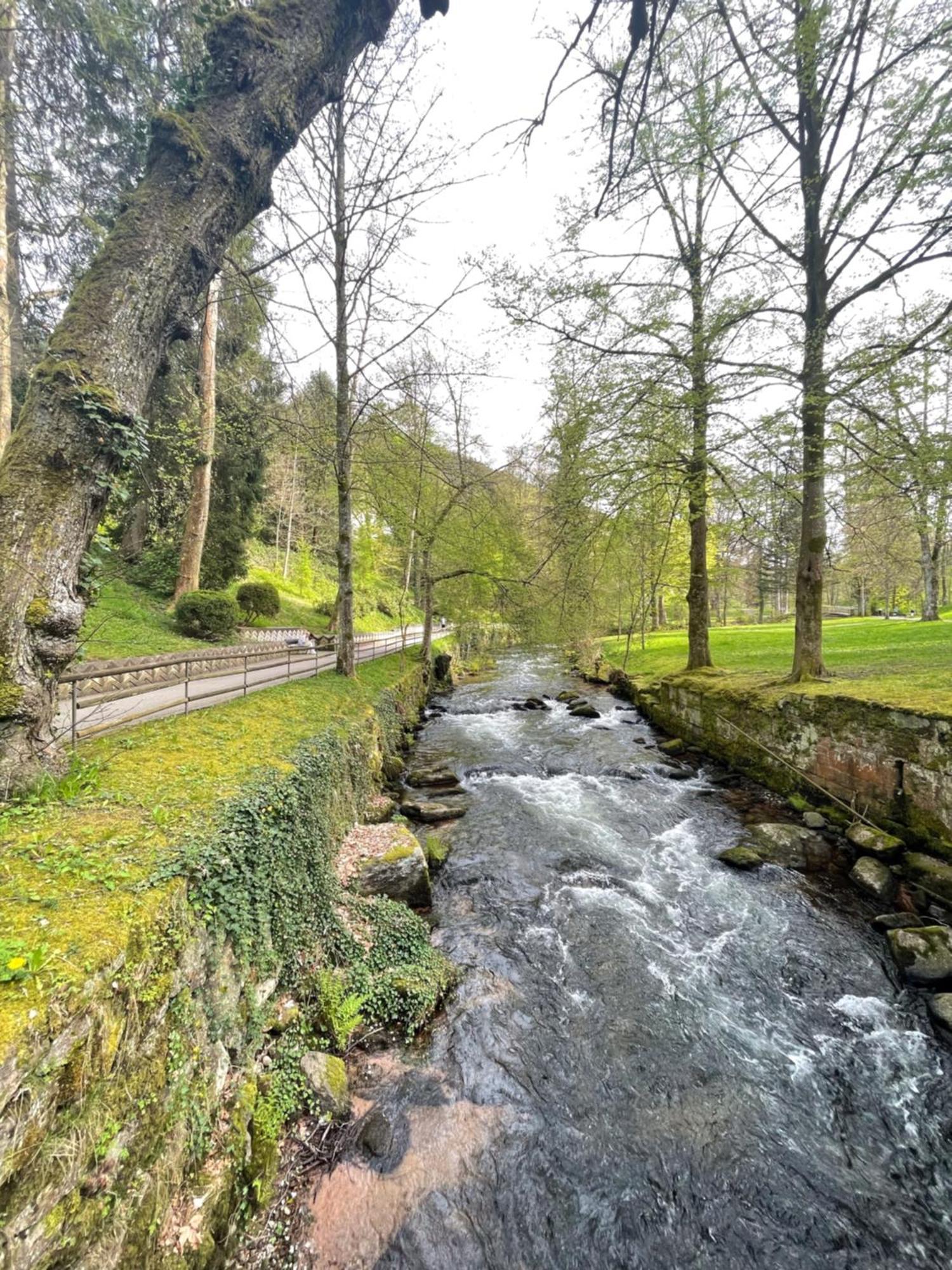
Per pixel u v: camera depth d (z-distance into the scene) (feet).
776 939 18.01
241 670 37.63
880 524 36.91
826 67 23.81
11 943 7.09
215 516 65.21
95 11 27.71
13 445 12.16
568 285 30.04
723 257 29.73
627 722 49.11
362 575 109.40
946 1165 11.11
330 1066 11.99
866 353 24.63
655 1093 12.53
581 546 37.99
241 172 14.78
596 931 18.40
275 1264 8.86
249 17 14.53
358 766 24.14
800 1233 9.86
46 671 12.39
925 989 15.55
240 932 11.07
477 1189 10.31
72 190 33.50
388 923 16.93
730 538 34.81
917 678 28.71
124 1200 6.81
